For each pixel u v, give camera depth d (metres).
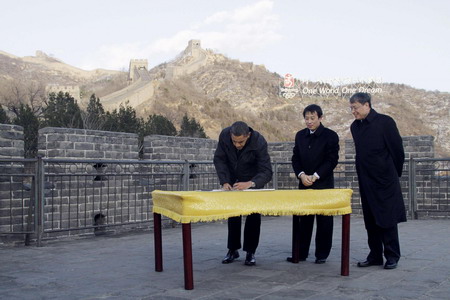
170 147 9.97
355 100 5.16
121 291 4.19
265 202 4.58
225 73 150.38
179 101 118.44
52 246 6.80
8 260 5.68
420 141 11.21
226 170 5.39
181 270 5.08
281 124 129.12
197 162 9.37
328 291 4.18
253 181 5.13
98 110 39.09
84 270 5.09
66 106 37.22
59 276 4.79
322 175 5.49
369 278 4.66
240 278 4.70
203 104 122.62
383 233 5.11
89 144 8.42
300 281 4.57
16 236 7.19
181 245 6.80
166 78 141.50
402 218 5.14
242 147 5.28
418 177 10.91
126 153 9.05
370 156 5.09
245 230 5.36
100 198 8.41
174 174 9.05
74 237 8.01
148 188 9.34
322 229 5.41
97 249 6.49
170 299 3.94
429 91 151.88
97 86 163.25
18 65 186.88
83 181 8.25
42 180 6.86
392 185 5.08
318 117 5.53
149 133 41.09
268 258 5.77
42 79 179.88
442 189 10.72
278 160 11.88
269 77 161.12
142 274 4.88
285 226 9.00
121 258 5.80
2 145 7.27
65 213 7.95
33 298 3.97
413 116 136.88
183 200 4.21
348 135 123.62
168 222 9.14
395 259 5.11
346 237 4.81
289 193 4.67
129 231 8.86
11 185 7.21
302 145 5.64
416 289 4.20
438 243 6.80
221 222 9.99
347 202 4.82
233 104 134.75
